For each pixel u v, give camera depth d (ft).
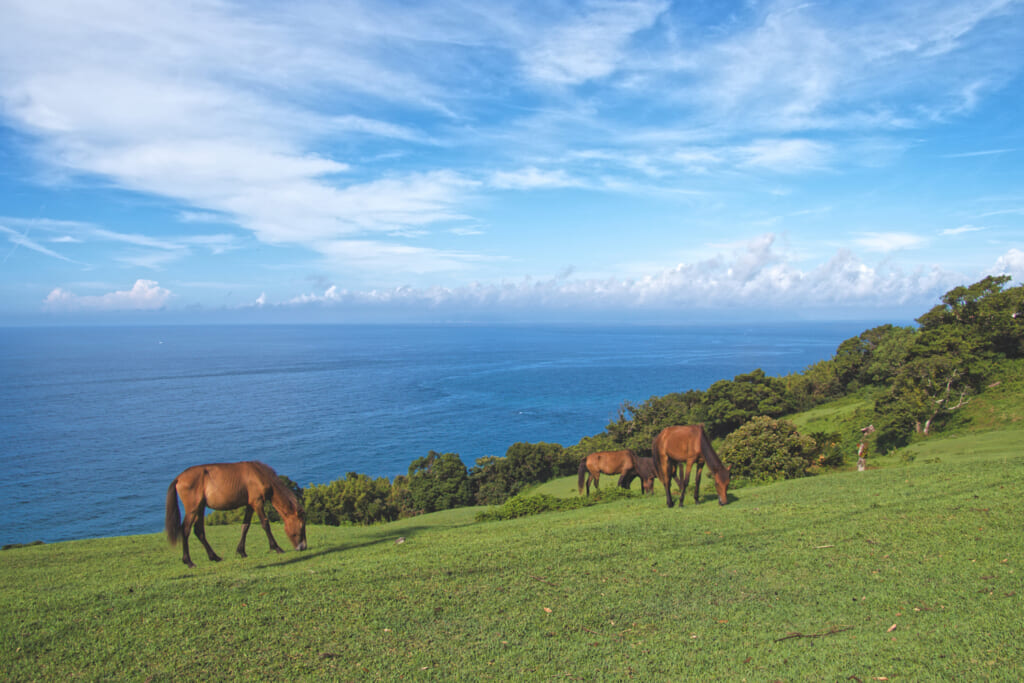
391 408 581.12
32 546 54.75
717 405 234.17
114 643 25.04
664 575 32.91
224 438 437.17
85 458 375.25
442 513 92.12
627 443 219.41
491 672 23.18
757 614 27.94
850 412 192.24
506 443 408.67
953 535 35.55
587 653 24.67
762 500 51.60
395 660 24.00
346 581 32.58
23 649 24.43
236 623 27.12
